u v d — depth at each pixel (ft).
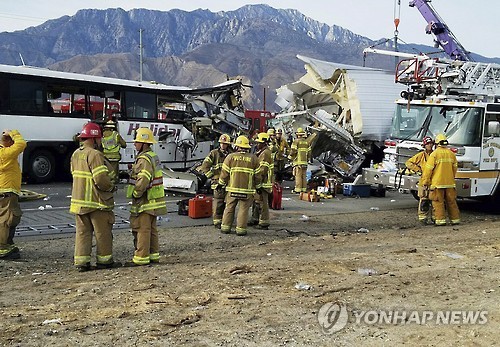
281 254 30.45
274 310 20.24
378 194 57.67
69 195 50.62
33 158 58.13
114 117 61.77
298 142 56.54
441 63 49.98
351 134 69.05
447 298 21.90
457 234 37.45
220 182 36.55
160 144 64.08
